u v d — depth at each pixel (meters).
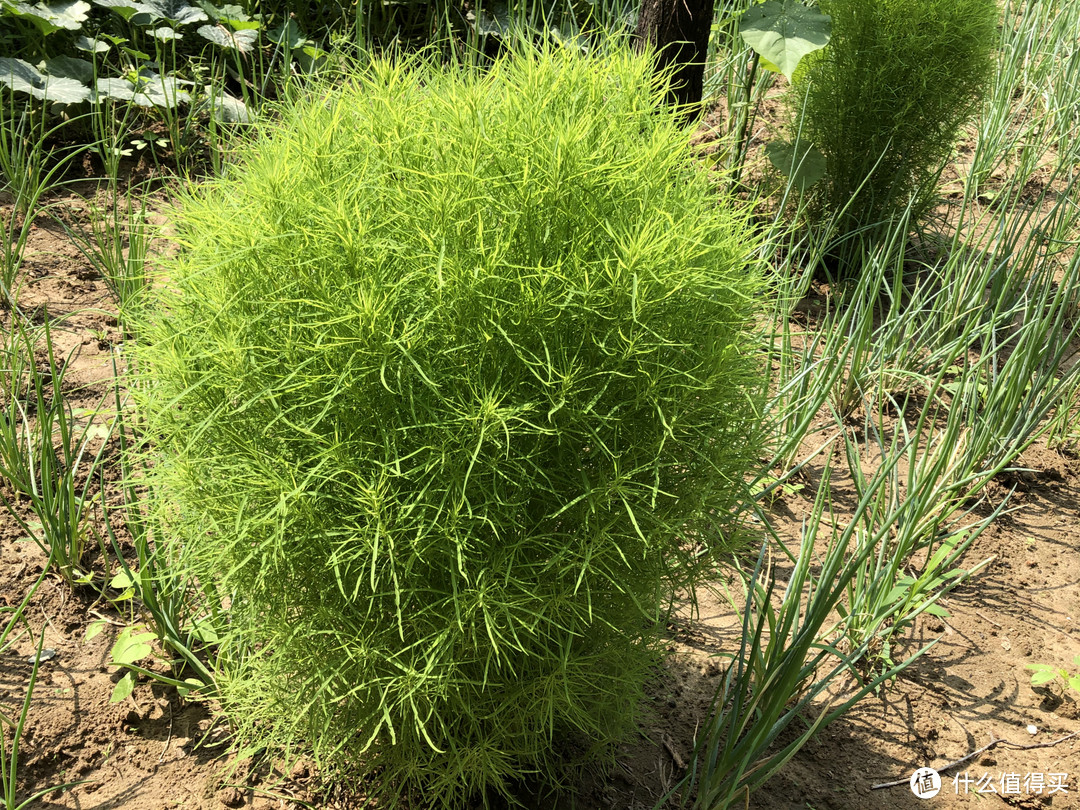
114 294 1.44
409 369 0.61
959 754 0.95
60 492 1.00
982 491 1.33
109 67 1.95
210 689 0.92
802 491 1.30
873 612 1.04
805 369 1.28
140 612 1.01
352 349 0.61
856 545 1.19
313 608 0.68
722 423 0.71
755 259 0.78
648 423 0.67
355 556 0.60
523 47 0.75
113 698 0.87
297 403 0.63
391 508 0.62
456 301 0.60
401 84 0.73
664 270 0.63
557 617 0.69
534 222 0.63
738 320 0.71
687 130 0.72
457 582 0.65
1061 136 2.18
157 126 1.83
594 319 0.63
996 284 1.64
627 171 0.67
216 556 0.68
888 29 1.63
